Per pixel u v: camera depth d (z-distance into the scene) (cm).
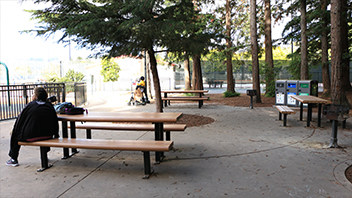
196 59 1795
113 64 2619
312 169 432
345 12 1612
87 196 346
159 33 652
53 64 3616
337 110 550
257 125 822
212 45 821
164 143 418
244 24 2259
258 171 426
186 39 768
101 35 669
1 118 977
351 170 427
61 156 525
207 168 444
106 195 348
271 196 338
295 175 407
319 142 604
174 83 3111
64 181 398
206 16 1356
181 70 3350
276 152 529
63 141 443
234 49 1706
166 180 396
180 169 441
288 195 340
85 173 430
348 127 770
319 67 3127
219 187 368
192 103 1537
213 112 1128
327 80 1856
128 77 3061
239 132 721
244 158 493
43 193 357
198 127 795
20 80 3247
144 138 664
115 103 1550
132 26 626
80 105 1432
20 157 520
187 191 357
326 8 1817
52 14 721
